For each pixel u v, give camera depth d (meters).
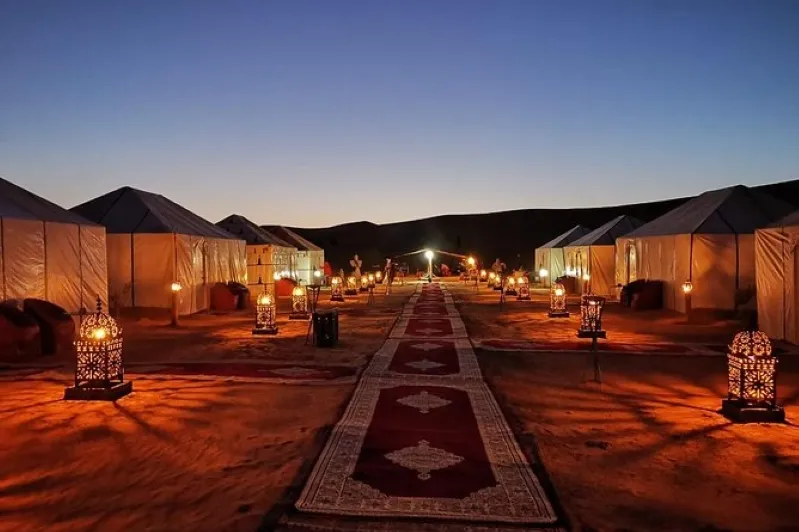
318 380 9.41
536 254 44.19
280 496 4.93
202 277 21.41
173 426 6.93
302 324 17.53
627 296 21.86
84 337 8.27
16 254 13.05
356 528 4.36
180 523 4.46
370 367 10.49
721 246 18.53
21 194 14.81
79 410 7.62
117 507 4.76
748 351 7.18
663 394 8.56
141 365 10.80
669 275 20.39
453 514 4.57
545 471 5.46
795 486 5.18
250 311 21.50
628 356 11.67
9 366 10.85
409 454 5.89
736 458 5.85
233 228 32.28
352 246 91.62
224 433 6.66
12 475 5.45
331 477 5.29
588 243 30.03
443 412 7.49
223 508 4.71
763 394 7.12
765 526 4.44
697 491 5.07
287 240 39.41
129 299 19.39
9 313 11.77
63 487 5.17
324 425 6.93
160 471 5.53
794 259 12.94
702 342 13.52
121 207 20.45
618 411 7.62
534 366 10.64
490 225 107.81
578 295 29.31
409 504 4.75
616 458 5.87
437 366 10.60
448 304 25.03
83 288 15.48
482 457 5.82
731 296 18.42
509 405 7.89
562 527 4.40
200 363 10.99
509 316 19.83
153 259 19.33
